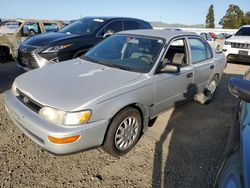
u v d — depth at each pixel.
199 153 3.15
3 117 3.83
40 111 2.49
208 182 2.62
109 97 2.58
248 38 9.39
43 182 2.48
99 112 2.50
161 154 3.08
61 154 2.38
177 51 3.84
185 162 2.95
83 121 2.39
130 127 2.96
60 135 2.29
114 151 2.83
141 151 3.12
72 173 2.64
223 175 1.37
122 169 2.75
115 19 6.52
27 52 5.21
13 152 2.94
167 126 3.87
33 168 2.68
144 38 3.69
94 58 3.71
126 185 2.51
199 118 4.25
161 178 2.65
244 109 1.97
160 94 3.29
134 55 3.48
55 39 5.40
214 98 5.38
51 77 2.97
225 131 3.80
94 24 6.25
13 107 2.76
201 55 4.33
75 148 2.40
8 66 7.57
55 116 2.38
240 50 9.34
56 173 2.63
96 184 2.50
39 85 2.77
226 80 7.25
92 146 2.56
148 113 3.19
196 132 3.73
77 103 2.41
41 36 5.77
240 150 1.38
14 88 3.03
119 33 4.14
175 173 2.74
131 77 2.99
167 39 3.54
